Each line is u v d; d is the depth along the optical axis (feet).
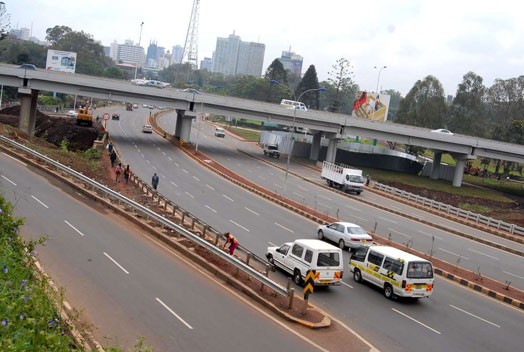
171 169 177.37
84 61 569.23
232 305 58.44
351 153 285.64
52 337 30.07
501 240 138.51
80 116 238.48
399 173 274.36
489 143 248.32
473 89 339.57
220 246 79.15
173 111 498.28
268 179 186.60
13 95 351.87
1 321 29.19
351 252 96.78
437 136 244.42
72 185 105.40
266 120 239.71
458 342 59.11
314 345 51.39
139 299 55.06
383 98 339.36
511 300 78.54
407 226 137.69
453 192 237.25
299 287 70.90
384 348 54.03
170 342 46.21
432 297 75.72
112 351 32.30
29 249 46.68
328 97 606.55
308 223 121.39
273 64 486.79
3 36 279.08
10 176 104.63
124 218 89.56
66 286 54.65
